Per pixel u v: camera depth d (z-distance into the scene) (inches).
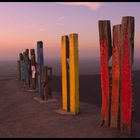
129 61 406.6
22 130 457.4
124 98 417.7
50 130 448.1
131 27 403.2
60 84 1198.9
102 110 460.8
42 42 767.1
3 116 582.2
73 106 558.3
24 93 909.8
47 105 669.9
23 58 1205.7
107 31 440.5
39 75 781.9
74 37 544.4
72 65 550.9
